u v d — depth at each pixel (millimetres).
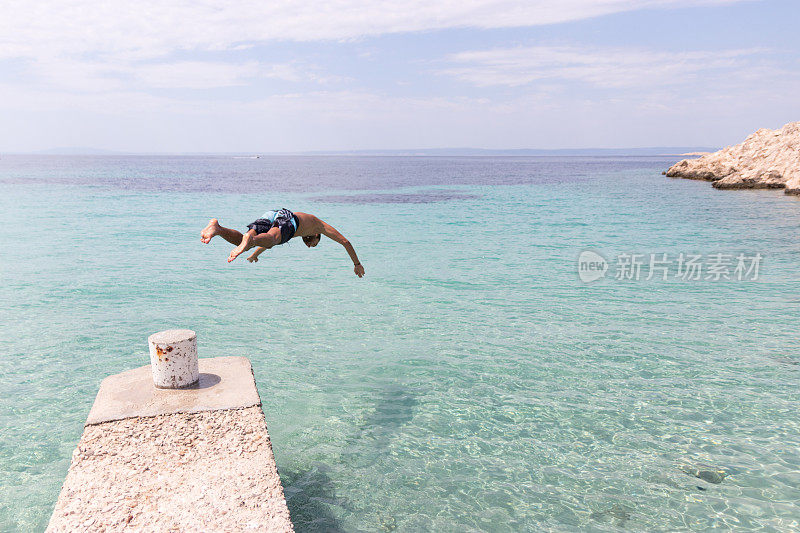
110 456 4266
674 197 40719
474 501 5344
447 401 7543
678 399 7500
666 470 5809
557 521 5031
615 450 6230
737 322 10961
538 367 8727
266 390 7859
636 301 12766
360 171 113875
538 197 44312
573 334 10344
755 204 33906
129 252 19422
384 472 5840
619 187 54188
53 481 5586
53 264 17078
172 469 4164
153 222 28031
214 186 59062
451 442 6461
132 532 3547
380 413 7191
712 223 26281
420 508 5238
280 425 6836
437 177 84875
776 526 4887
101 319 11195
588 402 7457
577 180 71125
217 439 4512
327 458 6113
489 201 41438
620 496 5387
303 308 12211
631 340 9969
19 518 4996
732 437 6457
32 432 6570
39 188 53188
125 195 45219
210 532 3574
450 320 11305
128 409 4848
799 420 6828
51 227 25641
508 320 11297
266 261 18250
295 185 62531
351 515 5129
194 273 16062
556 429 6738
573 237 23125
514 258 18578
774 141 49125
